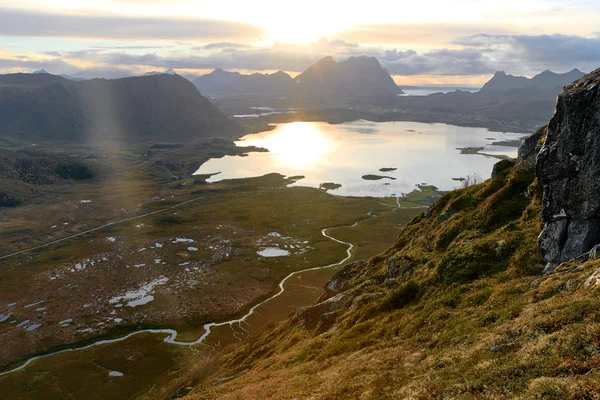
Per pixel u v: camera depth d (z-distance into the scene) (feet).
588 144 136.77
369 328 157.58
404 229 284.20
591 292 88.07
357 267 282.15
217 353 335.67
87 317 432.66
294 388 125.29
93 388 313.12
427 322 131.85
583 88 140.67
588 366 63.10
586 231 134.21
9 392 312.50
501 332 92.58
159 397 266.57
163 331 404.36
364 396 93.91
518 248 156.56
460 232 204.95
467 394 71.15
